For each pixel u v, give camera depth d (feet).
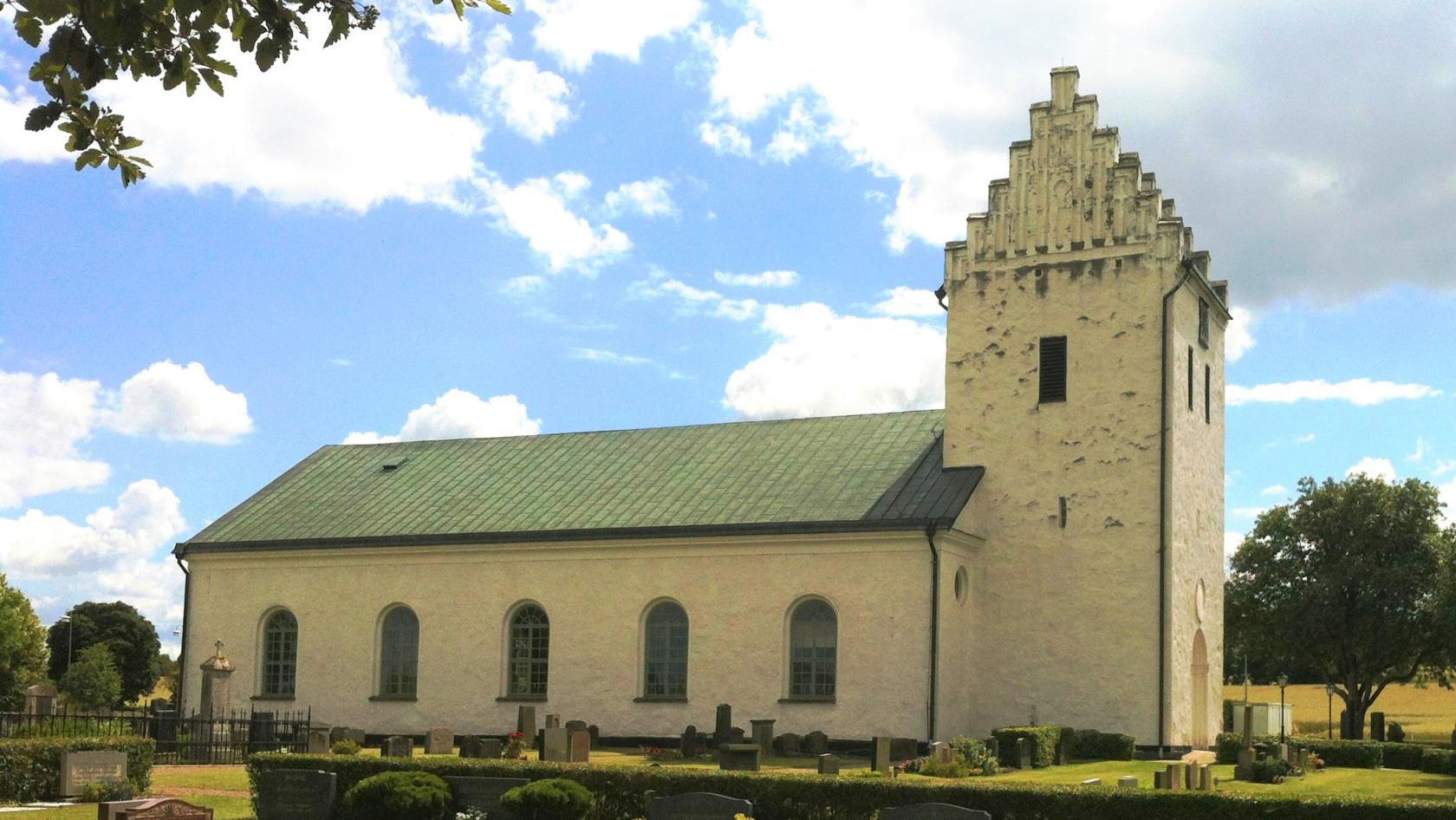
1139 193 144.66
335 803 91.35
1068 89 149.79
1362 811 75.36
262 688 166.20
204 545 169.37
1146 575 139.13
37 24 28.73
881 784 85.05
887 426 161.27
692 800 84.79
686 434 171.12
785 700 141.38
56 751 101.50
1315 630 239.50
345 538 162.81
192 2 28.86
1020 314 148.56
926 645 136.46
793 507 146.20
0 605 262.67
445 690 157.07
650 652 149.69
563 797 86.28
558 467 170.60
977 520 145.89
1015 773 121.19
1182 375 144.46
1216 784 117.60
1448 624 216.13
